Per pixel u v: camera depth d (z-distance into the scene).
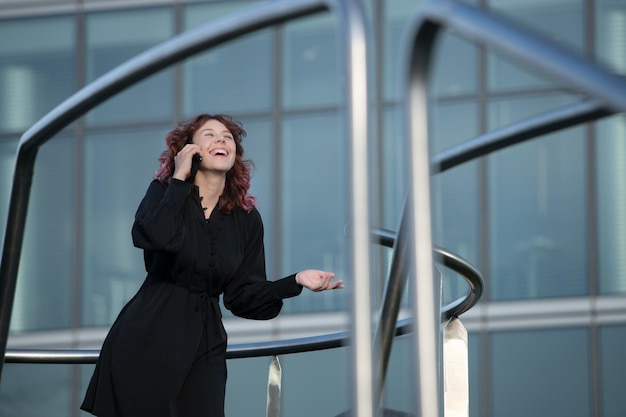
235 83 16.22
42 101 16.83
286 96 16.09
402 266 3.19
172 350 4.04
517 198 15.62
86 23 16.91
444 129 15.68
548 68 1.79
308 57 16.09
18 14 16.97
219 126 4.29
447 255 3.99
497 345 15.36
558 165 15.62
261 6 2.27
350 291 2.13
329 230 15.79
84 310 16.27
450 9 1.98
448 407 4.25
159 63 2.47
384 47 15.72
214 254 4.17
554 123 2.45
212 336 4.16
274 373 4.71
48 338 16.27
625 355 15.16
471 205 15.70
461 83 15.68
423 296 2.20
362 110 2.13
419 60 2.10
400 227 3.11
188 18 16.72
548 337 15.31
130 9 16.86
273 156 16.03
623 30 15.49
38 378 15.88
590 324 15.25
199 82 16.28
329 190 15.84
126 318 4.10
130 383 4.02
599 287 15.38
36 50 16.94
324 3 2.18
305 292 15.67
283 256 15.86
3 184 16.75
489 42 1.90
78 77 16.83
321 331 15.56
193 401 4.07
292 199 15.92
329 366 15.59
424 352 2.21
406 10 15.73
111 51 16.83
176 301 4.10
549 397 15.20
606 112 2.34
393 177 15.45
